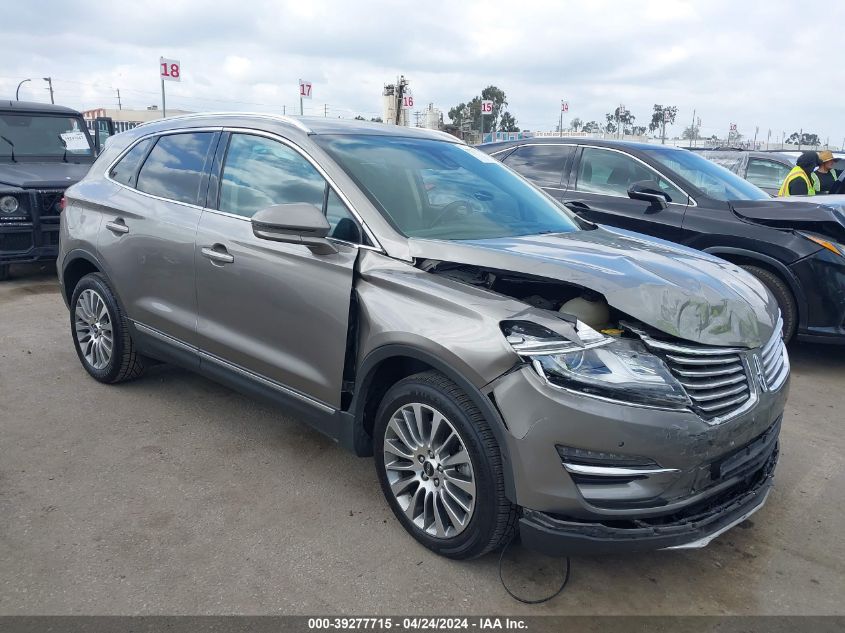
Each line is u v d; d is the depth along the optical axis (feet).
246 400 15.38
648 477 8.38
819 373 19.12
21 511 10.70
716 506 9.09
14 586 8.94
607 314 9.25
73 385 15.96
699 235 20.02
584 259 9.87
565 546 8.45
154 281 13.88
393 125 14.28
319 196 11.32
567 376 8.27
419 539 9.99
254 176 12.41
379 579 9.32
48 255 27.43
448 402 9.12
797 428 15.15
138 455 12.67
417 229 10.85
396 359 10.18
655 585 9.47
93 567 9.38
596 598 9.14
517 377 8.44
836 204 19.07
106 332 15.55
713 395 8.82
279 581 9.22
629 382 8.30
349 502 11.27
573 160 23.53
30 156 30.63
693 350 8.77
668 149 22.82
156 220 13.76
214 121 13.74
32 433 13.44
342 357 10.52
